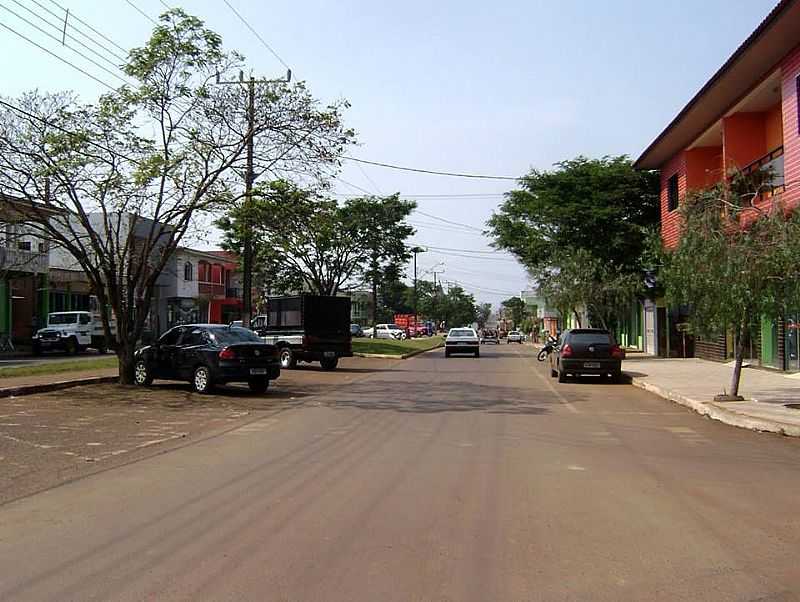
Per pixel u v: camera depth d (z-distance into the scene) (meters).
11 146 17.09
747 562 5.80
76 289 46.75
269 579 5.43
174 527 6.80
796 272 13.62
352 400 17.73
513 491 8.16
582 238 36.75
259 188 19.00
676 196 32.00
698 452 10.67
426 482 8.62
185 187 18.84
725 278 14.24
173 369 18.95
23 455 10.41
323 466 9.60
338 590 5.21
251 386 19.20
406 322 93.81
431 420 14.14
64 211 18.58
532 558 5.89
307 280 40.38
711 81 22.64
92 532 6.67
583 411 15.62
